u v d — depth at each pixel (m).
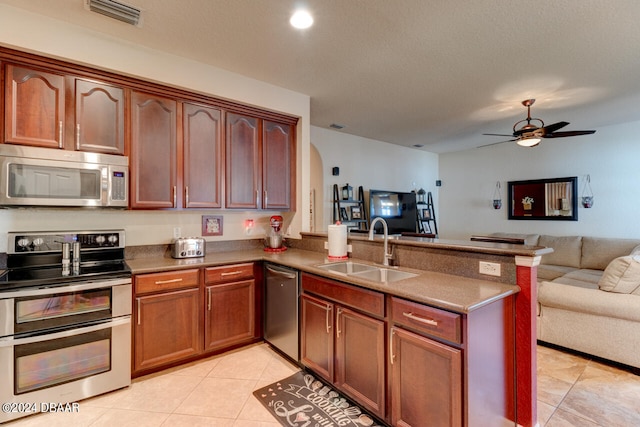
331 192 5.07
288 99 3.31
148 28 2.21
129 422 1.90
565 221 5.22
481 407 1.54
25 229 2.37
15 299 1.88
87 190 2.24
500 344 1.69
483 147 6.27
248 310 2.87
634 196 4.57
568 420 1.92
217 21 2.12
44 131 2.13
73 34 2.18
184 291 2.51
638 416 1.95
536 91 3.35
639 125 4.51
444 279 1.95
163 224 2.97
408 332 1.66
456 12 2.02
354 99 3.60
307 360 2.40
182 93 2.70
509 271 1.82
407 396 1.66
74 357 2.06
